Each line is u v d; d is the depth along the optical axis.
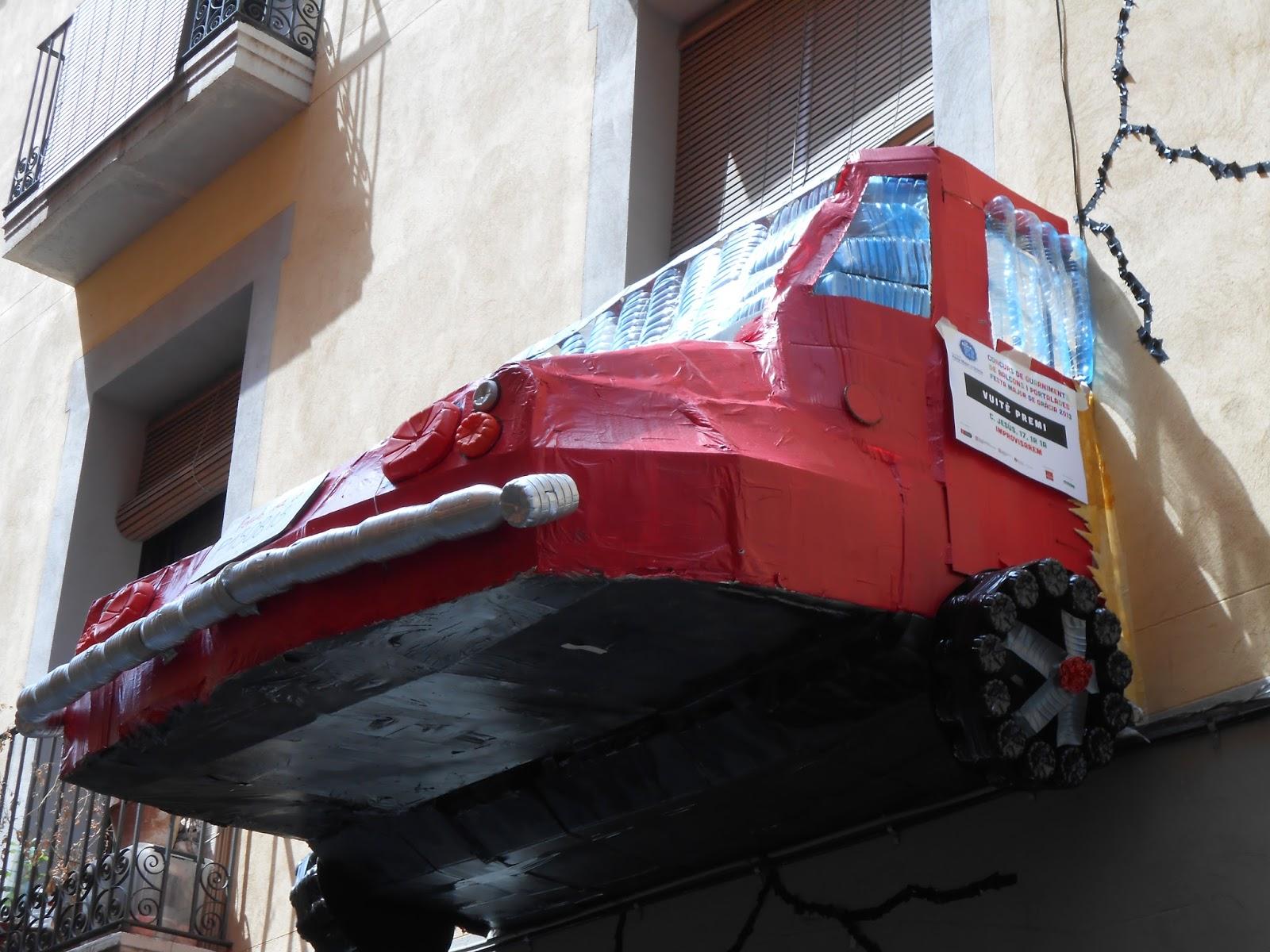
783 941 5.66
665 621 4.42
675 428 4.37
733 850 5.74
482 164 8.84
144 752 5.46
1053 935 4.97
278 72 10.18
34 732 5.66
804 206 5.35
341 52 10.26
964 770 5.02
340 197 9.72
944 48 6.74
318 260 9.65
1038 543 5.01
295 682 4.90
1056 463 5.19
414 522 4.20
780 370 4.62
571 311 7.85
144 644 4.99
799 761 4.93
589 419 4.34
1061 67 6.13
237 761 5.52
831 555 4.38
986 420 4.97
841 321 4.79
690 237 7.88
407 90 9.63
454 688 4.88
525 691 4.88
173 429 11.12
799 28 7.86
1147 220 5.61
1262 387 5.10
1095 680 4.61
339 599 4.58
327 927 6.40
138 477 11.20
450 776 5.64
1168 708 5.00
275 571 4.55
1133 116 5.80
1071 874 4.98
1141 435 5.35
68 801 9.02
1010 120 6.28
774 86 7.85
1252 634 4.88
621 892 6.22
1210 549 5.06
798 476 4.39
